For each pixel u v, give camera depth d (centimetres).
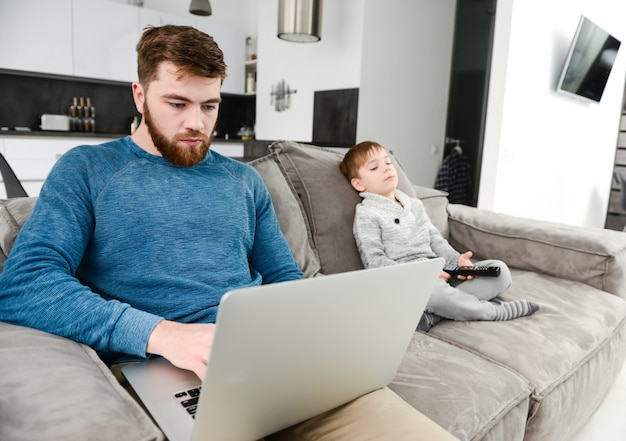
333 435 76
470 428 91
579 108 436
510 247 186
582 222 494
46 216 84
